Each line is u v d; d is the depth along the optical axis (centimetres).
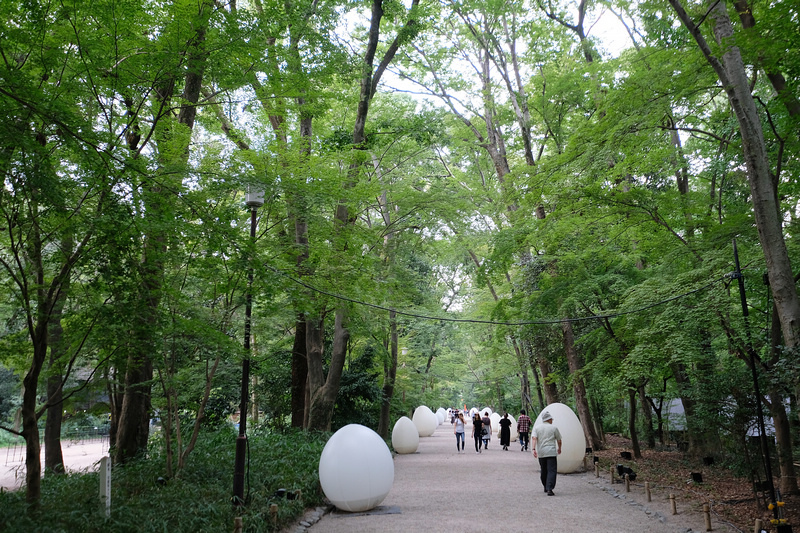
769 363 1030
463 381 5059
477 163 2975
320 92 1275
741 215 1129
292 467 1232
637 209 1366
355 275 1341
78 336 879
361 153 1511
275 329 1845
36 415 770
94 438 3091
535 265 2055
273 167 1177
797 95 999
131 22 860
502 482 1395
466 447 2577
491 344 3192
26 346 884
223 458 1248
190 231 814
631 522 909
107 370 1064
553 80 2092
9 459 2464
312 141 1443
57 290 868
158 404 1492
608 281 1784
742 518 905
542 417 1258
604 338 1717
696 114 1534
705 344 1198
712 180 1589
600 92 1662
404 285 1977
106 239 788
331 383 1816
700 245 1234
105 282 846
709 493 1125
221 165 1138
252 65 1049
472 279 3503
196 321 946
